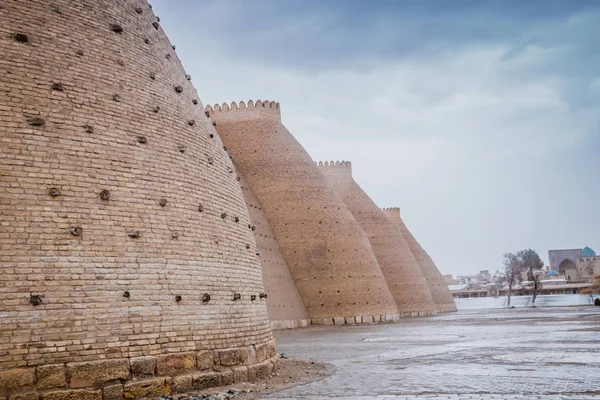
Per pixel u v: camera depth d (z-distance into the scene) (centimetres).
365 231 8856
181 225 1814
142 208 1719
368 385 1858
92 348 1525
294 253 7019
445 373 2092
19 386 1405
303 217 7100
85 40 1747
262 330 2131
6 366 1404
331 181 8912
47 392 1434
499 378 1895
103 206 1628
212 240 1925
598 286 16788
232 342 1898
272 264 6656
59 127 1605
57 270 1510
